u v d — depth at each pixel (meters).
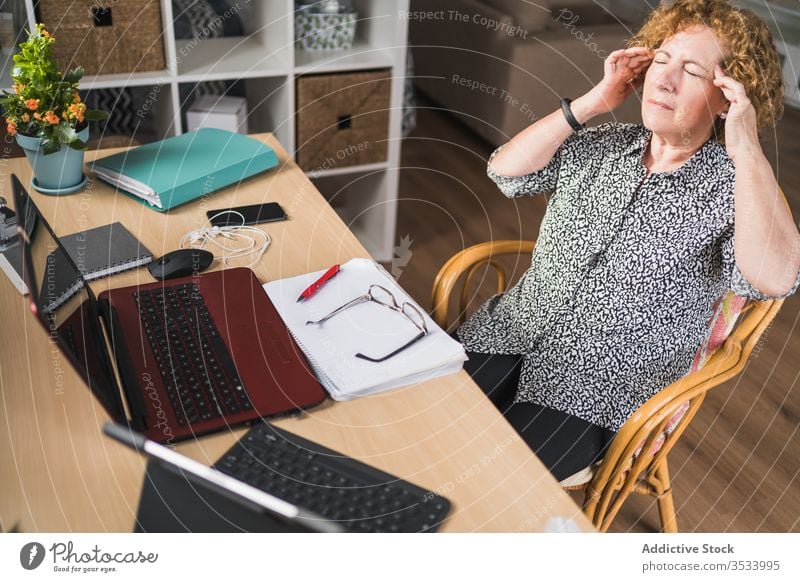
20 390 0.97
